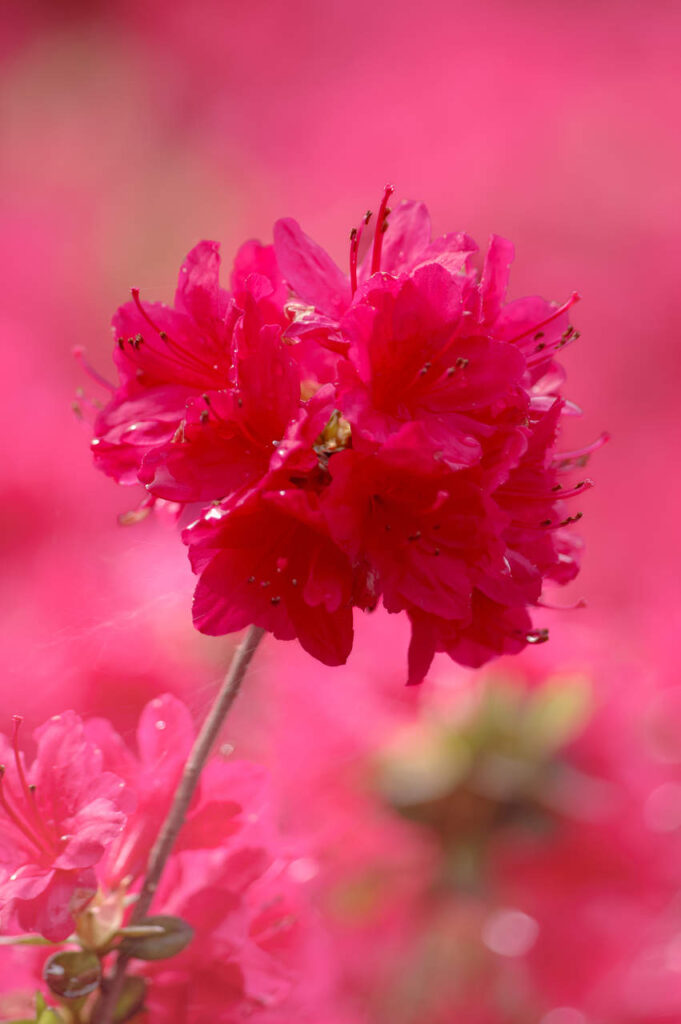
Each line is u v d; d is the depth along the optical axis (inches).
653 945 34.0
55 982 26.4
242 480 26.0
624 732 33.8
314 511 25.5
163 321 26.7
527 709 33.3
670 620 38.6
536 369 27.2
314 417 25.6
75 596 36.4
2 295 65.3
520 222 74.2
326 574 25.9
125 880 27.3
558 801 33.1
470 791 33.2
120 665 33.9
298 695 34.2
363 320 25.8
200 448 26.0
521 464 26.5
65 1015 27.0
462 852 33.3
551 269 72.1
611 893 33.8
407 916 34.1
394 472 25.8
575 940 34.0
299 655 34.9
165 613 34.3
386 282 26.0
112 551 41.9
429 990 34.0
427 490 25.9
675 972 34.0
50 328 65.1
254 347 25.9
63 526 46.0
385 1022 33.9
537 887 33.8
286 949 29.4
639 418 62.9
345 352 26.2
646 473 58.7
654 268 70.1
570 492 27.4
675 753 34.9
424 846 33.5
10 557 44.8
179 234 72.6
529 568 26.5
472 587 26.2
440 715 33.4
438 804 33.3
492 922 34.0
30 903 25.9
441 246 26.9
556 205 74.2
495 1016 34.0
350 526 25.6
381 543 26.0
